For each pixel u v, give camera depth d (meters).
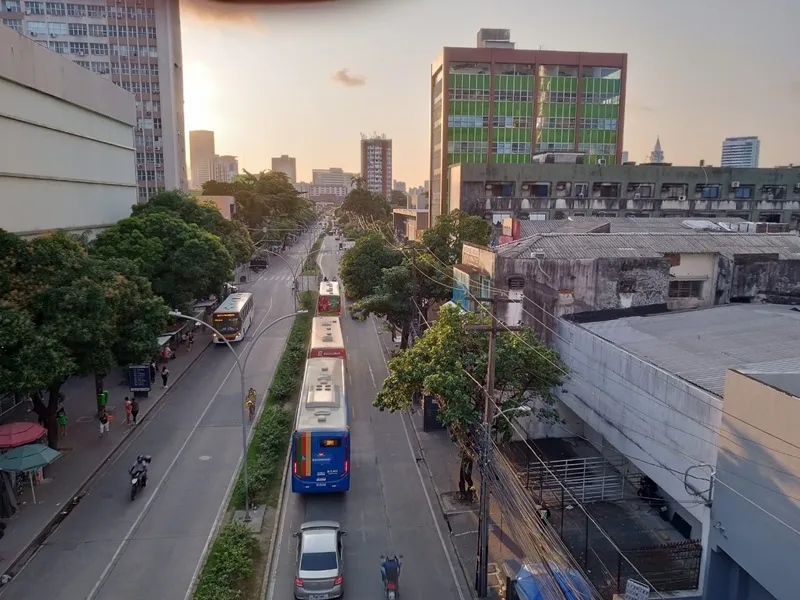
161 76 92.81
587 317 26.67
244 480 23.67
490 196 65.44
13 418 31.28
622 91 86.19
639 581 15.99
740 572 15.37
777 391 13.32
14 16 89.75
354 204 133.88
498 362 20.52
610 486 22.44
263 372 39.78
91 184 43.75
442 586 18.27
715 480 15.45
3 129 31.92
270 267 93.19
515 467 23.14
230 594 17.00
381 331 52.44
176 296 41.38
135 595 17.45
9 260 23.69
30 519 21.28
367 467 26.41
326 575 17.23
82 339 23.36
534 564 16.28
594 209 64.94
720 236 31.12
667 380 17.89
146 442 28.52
